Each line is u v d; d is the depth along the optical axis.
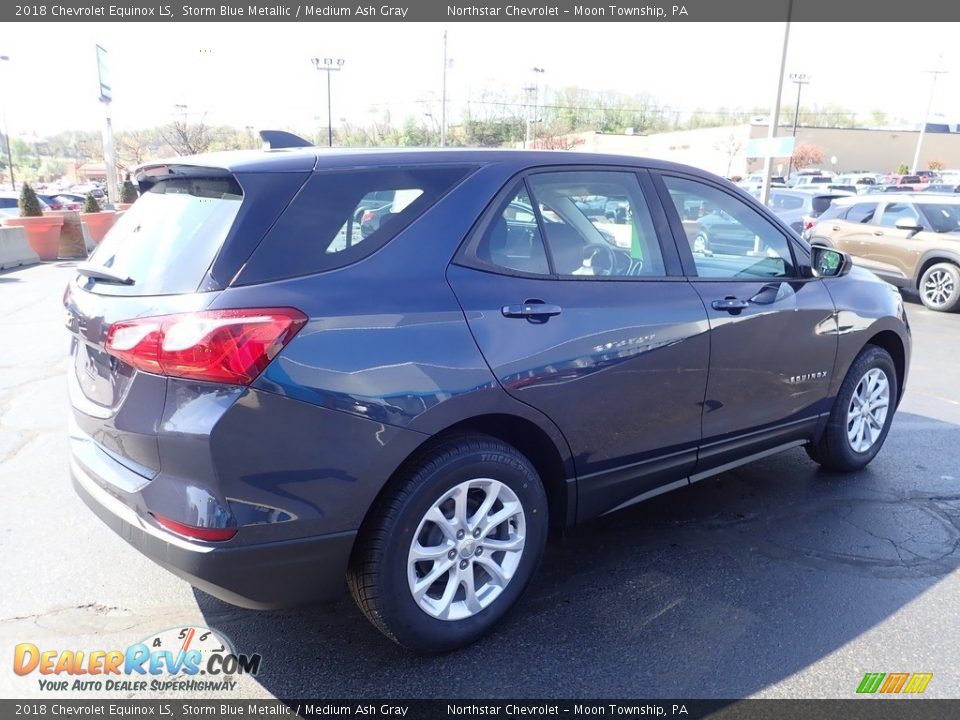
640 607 3.09
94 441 2.66
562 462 2.95
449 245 2.66
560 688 2.60
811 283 3.93
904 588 3.25
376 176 2.61
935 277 10.70
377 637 2.88
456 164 2.80
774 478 4.48
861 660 2.76
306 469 2.30
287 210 2.40
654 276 3.22
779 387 3.76
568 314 2.85
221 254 2.29
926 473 4.57
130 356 2.29
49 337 8.21
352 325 2.36
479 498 2.77
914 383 6.74
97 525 3.76
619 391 3.02
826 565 3.44
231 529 2.23
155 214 2.75
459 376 2.54
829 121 92.62
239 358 2.17
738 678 2.66
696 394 3.33
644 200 3.30
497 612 2.84
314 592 2.44
